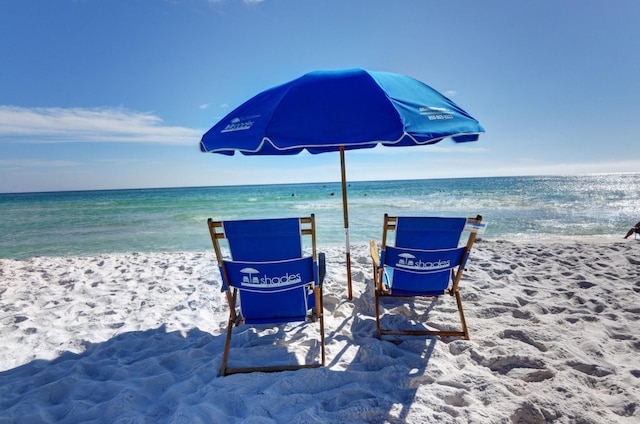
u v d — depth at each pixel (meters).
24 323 3.39
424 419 1.79
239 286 2.41
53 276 5.23
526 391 2.02
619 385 2.05
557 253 5.70
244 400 2.04
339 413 1.85
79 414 1.99
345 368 2.36
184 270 5.35
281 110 2.46
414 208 17.42
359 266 5.09
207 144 2.63
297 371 2.28
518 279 4.31
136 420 1.88
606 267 4.77
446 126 2.41
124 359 2.65
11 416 1.98
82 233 11.24
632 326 2.90
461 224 2.55
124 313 3.64
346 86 2.67
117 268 5.64
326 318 3.24
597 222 11.66
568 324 2.95
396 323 3.04
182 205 23.38
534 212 14.98
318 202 23.45
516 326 2.91
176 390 2.16
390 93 2.60
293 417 1.83
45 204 28.25
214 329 3.18
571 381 2.11
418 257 2.68
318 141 2.18
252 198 29.42
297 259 2.37
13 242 9.61
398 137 2.13
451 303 3.50
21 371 2.50
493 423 1.74
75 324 3.35
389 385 2.12
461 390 2.03
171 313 3.59
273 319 2.51
